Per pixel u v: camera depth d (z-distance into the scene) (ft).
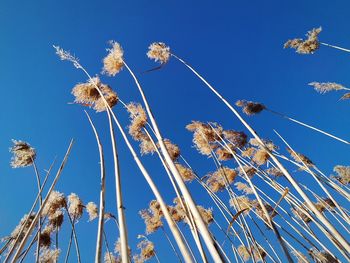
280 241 11.56
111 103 14.92
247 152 24.91
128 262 7.13
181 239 7.49
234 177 24.66
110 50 14.88
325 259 19.97
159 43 16.99
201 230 7.52
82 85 14.88
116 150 10.34
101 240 8.11
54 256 20.49
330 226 11.84
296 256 23.11
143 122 15.90
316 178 19.72
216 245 7.21
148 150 15.89
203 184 20.75
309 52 29.86
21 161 17.78
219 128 23.99
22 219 19.61
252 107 24.98
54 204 22.36
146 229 28.30
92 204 24.75
